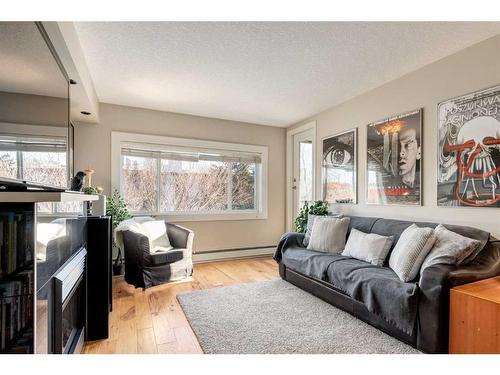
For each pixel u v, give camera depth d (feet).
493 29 6.96
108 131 12.46
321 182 13.70
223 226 14.97
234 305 8.58
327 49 7.91
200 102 12.41
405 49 7.94
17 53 3.82
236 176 15.57
